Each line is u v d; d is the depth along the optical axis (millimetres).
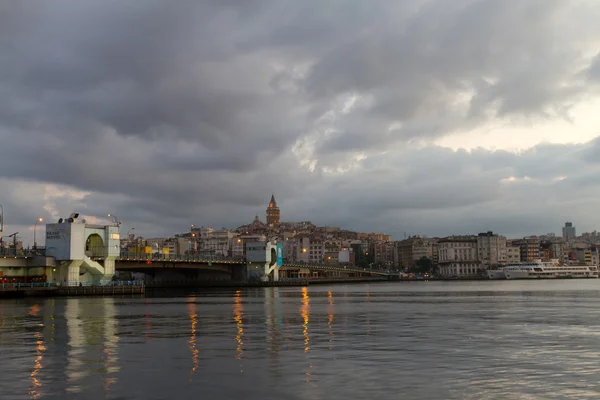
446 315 82688
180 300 130750
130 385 35250
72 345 51469
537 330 61844
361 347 49312
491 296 147000
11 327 66938
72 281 152625
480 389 33906
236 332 61062
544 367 40125
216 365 41188
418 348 48594
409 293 175250
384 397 32344
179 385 35156
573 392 33188
